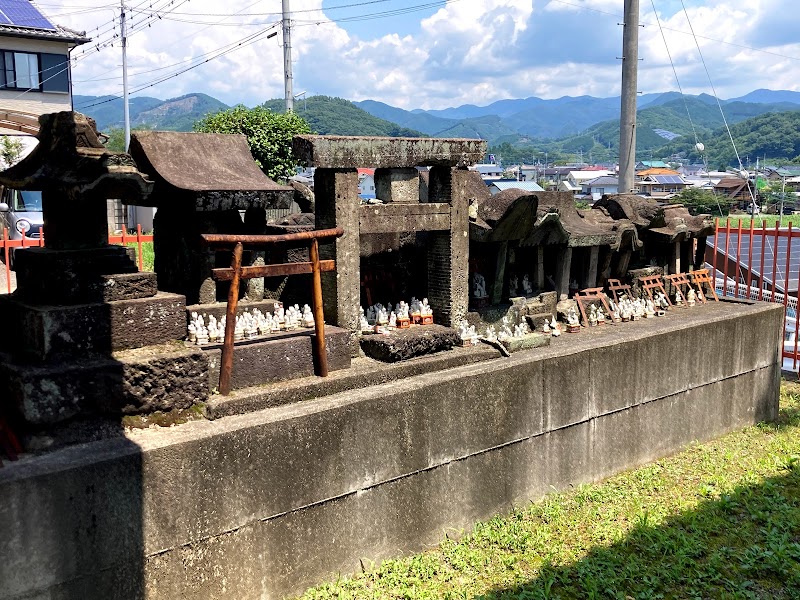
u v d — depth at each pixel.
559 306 7.95
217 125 15.45
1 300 4.75
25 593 3.60
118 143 39.50
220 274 4.71
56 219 4.60
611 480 6.97
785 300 10.13
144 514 3.98
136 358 4.38
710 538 5.66
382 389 5.25
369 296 6.82
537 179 107.88
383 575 5.00
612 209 9.23
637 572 5.07
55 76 24.84
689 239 9.74
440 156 6.38
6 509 3.51
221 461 4.27
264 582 4.53
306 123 16.44
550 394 6.37
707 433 8.26
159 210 6.01
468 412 5.71
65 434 4.09
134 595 3.97
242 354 4.98
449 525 5.66
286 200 5.86
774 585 4.95
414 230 6.32
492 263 7.43
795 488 6.64
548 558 5.28
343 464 4.90
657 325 7.87
